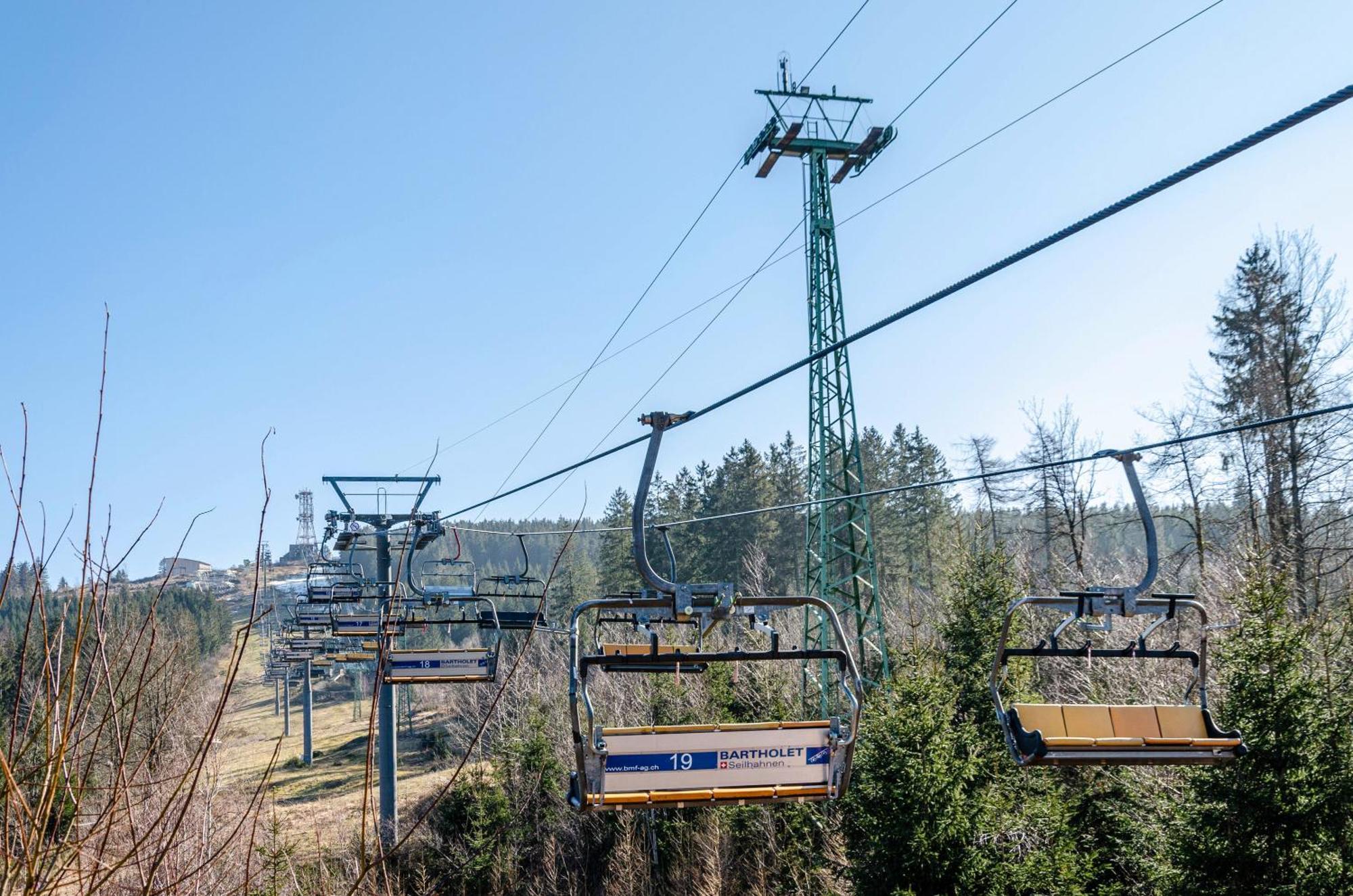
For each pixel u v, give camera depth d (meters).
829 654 7.22
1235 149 5.20
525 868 32.91
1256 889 16.02
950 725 20.78
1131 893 20.64
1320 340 32.00
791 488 69.25
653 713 34.75
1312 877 15.52
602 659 7.13
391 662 18.09
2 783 3.69
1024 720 8.40
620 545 65.06
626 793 7.06
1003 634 8.65
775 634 7.20
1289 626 16.98
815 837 26.75
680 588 7.17
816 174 29.66
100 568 3.93
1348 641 18.92
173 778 4.45
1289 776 15.88
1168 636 27.30
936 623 27.23
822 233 29.61
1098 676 26.34
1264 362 33.31
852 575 28.83
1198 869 16.78
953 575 27.39
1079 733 8.41
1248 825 16.20
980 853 19.22
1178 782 19.67
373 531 22.25
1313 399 31.09
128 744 3.83
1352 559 27.67
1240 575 23.56
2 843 3.60
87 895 3.68
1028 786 21.83
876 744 20.34
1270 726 16.20
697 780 7.14
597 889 32.81
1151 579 8.62
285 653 44.00
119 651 4.02
